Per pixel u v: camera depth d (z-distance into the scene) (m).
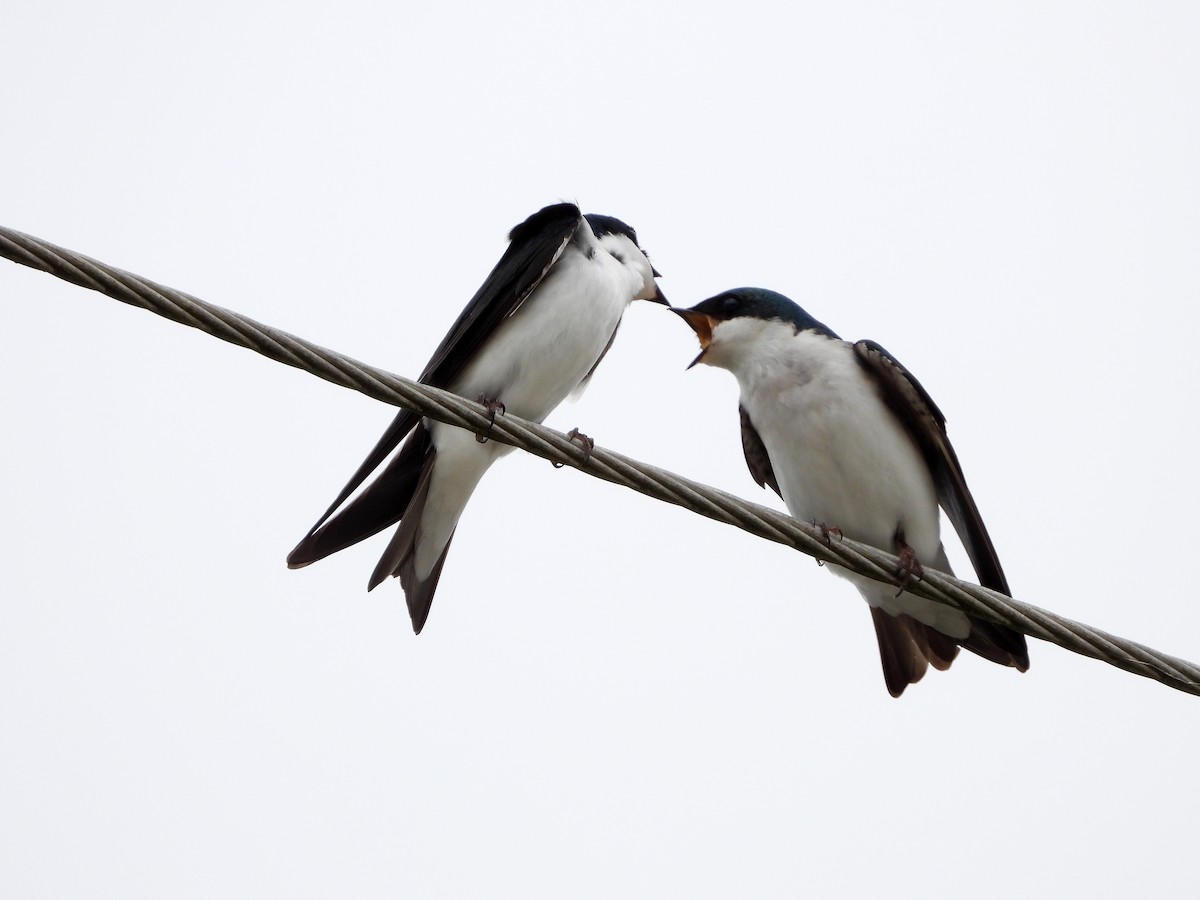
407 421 10.51
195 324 7.78
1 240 7.22
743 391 11.98
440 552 11.19
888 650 11.73
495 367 10.87
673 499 9.16
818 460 11.41
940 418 11.19
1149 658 9.36
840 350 11.59
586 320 10.92
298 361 8.14
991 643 11.46
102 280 7.48
